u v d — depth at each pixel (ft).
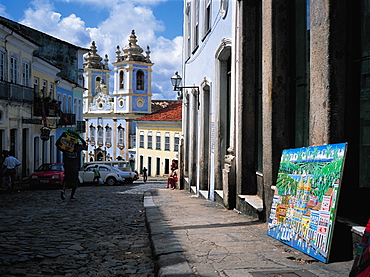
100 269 17.20
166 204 38.81
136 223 28.40
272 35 23.62
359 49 16.90
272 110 23.58
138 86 256.11
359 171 16.63
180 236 20.44
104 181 102.68
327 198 15.34
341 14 17.21
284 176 19.70
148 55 259.60
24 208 36.58
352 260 14.76
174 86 66.59
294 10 22.99
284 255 16.03
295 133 22.95
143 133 221.66
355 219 16.01
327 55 17.28
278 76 23.67
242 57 30.30
